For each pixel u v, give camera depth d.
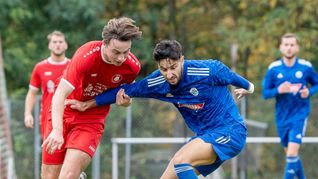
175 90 14.94
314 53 43.34
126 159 30.06
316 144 30.81
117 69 15.24
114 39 14.18
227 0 47.09
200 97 14.89
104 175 30.66
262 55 44.88
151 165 30.06
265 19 43.53
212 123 15.02
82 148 15.91
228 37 43.84
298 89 22.81
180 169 14.65
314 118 30.77
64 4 40.72
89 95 15.71
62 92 14.73
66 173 15.76
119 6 47.16
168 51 14.21
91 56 14.82
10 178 27.80
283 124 23.17
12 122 30.91
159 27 47.25
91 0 40.78
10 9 40.59
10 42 42.94
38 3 42.91
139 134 30.67
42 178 17.19
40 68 22.19
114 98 15.55
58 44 22.06
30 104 22.78
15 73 41.50
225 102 15.11
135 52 42.97
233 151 14.98
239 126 15.09
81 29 41.75
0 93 29.19
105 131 30.75
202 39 47.16
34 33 43.31
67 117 16.12
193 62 14.83
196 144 14.83
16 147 30.89
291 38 22.91
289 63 23.12
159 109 30.73
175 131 30.58
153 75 15.15
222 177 28.42
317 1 42.09
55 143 14.44
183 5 47.59
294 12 42.91
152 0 47.25
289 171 23.02
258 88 43.59
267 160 31.39
